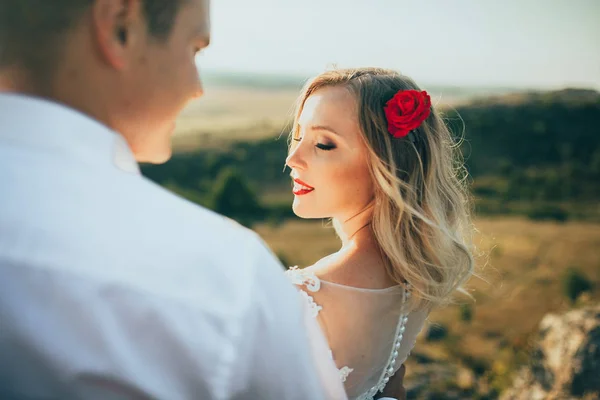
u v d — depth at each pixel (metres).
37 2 0.72
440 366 8.59
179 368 0.64
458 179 1.94
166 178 29.78
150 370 0.63
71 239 0.63
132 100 0.82
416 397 6.92
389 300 1.56
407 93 1.60
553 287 17.25
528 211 24.77
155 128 0.88
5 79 0.75
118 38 0.77
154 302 0.63
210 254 0.69
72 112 0.71
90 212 0.66
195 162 30.61
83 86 0.78
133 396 0.62
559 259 19.67
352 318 1.48
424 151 1.68
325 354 0.84
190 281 0.66
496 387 7.10
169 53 0.83
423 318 1.75
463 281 1.77
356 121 1.60
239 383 0.66
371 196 1.65
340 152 1.61
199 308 0.65
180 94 0.87
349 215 1.67
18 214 0.64
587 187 27.05
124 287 0.63
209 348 0.64
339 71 1.71
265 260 0.74
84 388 0.61
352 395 1.54
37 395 0.61
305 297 1.46
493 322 14.68
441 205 1.75
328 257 1.63
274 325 0.70
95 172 0.69
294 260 21.58
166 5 0.80
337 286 1.49
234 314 0.66
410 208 1.59
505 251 20.56
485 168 28.20
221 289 0.67
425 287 1.61
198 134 32.00
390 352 1.61
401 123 1.57
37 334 0.61
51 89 0.76
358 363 1.51
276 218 26.55
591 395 4.16
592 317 4.61
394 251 1.56
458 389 7.19
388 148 1.59
